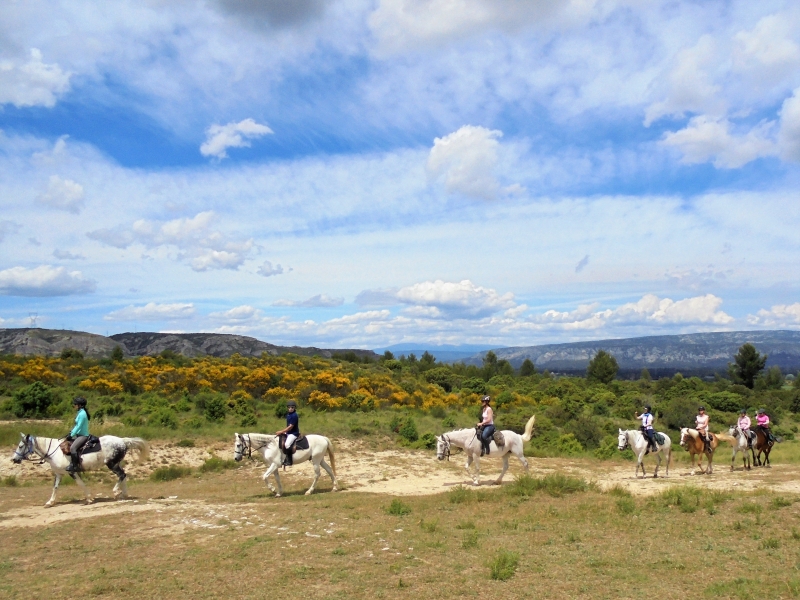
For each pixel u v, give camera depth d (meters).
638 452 17.72
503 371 91.38
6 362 43.31
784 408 58.00
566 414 39.75
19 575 8.39
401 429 27.77
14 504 14.02
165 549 9.58
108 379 40.34
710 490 13.45
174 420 28.23
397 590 7.45
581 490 14.34
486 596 7.25
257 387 42.59
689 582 7.70
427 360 86.88
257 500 14.30
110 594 7.45
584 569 8.26
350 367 63.97
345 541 9.84
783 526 10.24
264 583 7.74
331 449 16.09
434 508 12.73
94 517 12.05
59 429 24.28
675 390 64.06
